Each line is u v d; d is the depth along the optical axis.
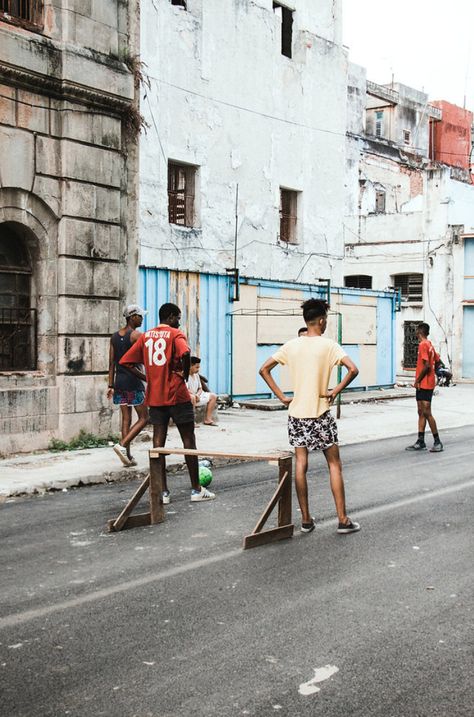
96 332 11.99
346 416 17.86
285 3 24.64
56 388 11.49
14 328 11.26
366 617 4.84
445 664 4.14
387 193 39.66
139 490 7.22
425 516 7.67
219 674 4.02
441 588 5.42
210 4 21.58
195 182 21.70
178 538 6.80
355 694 3.80
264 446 12.59
